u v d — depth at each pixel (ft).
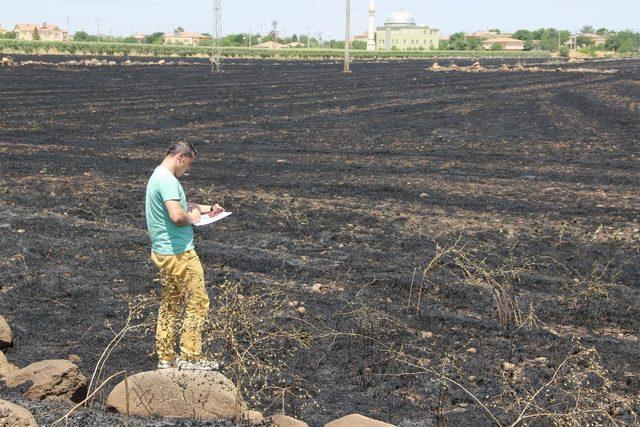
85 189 47.29
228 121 86.89
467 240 36.40
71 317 26.53
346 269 32.07
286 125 84.43
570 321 26.66
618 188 49.75
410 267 32.35
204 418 17.30
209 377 18.03
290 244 35.70
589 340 24.95
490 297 28.81
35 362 21.08
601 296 28.89
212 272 31.45
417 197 46.16
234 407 17.58
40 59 223.92
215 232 37.50
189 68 214.90
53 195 45.34
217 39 199.72
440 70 228.22
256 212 41.70
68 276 30.89
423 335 25.30
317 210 42.11
